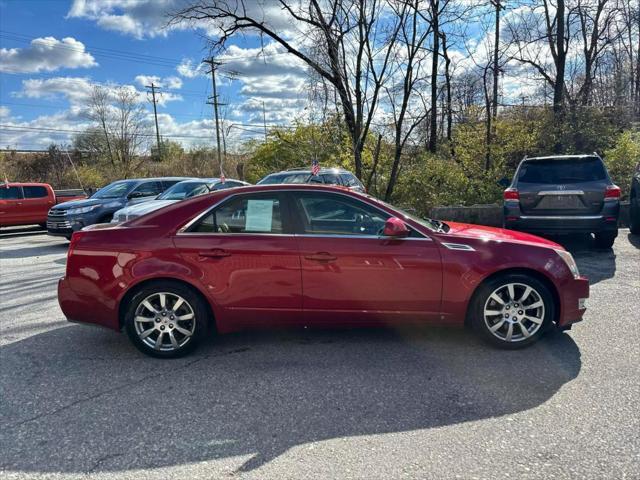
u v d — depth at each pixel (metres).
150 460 2.71
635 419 3.00
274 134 21.23
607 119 15.77
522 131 15.26
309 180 10.58
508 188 7.98
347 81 10.95
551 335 4.48
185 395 3.50
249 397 3.45
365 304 4.13
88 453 2.79
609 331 4.52
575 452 2.68
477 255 4.09
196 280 4.10
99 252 4.17
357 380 3.69
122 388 3.63
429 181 13.88
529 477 2.48
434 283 4.10
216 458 2.72
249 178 24.38
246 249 4.10
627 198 12.68
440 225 4.63
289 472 2.58
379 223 4.20
